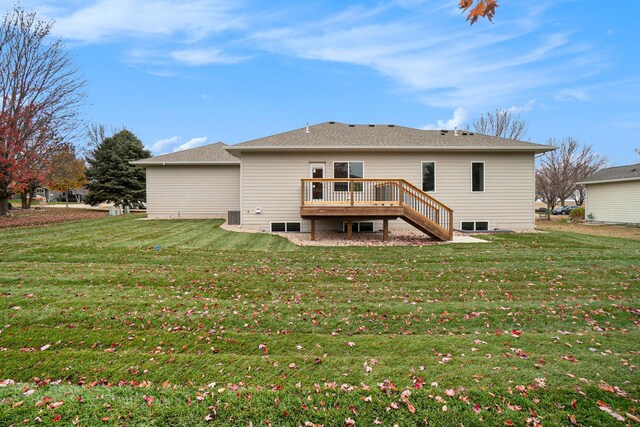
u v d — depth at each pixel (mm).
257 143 13391
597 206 22969
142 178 27438
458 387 2922
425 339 3932
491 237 12133
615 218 21406
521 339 3941
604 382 3010
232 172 18953
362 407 2652
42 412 2531
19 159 17078
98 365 3287
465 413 2580
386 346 3756
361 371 3209
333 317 4582
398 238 12125
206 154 19859
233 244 10188
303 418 2527
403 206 11445
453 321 4484
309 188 13234
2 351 3523
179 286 5828
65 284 5801
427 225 11445
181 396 2771
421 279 6527
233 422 2473
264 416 2539
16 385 2906
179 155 19547
